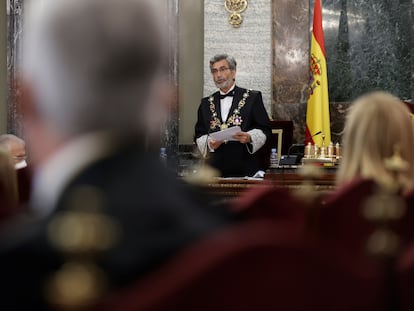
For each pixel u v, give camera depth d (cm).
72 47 231
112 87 233
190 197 239
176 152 2306
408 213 386
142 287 172
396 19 2294
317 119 2167
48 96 235
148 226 212
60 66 232
